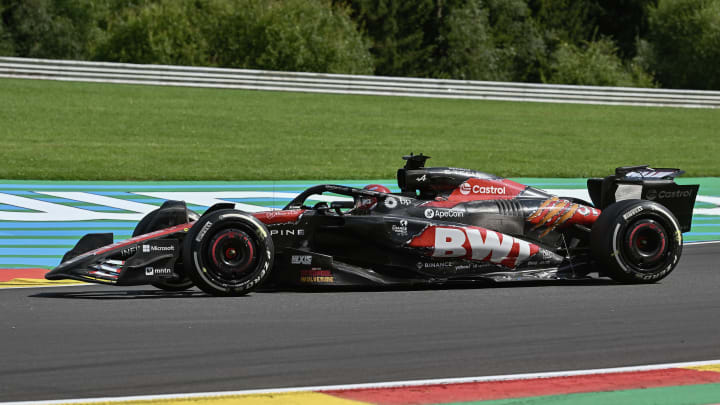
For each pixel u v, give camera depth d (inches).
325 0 7096.5
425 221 1115.9
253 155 2847.0
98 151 2783.0
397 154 2974.9
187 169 2532.0
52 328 842.8
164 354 745.0
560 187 2429.9
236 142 3122.5
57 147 2815.0
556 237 1184.2
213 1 6225.4
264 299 1013.2
